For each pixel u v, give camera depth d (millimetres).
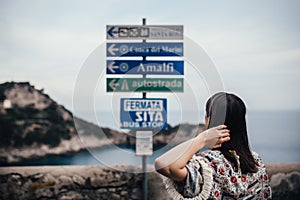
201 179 1282
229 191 1334
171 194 1299
